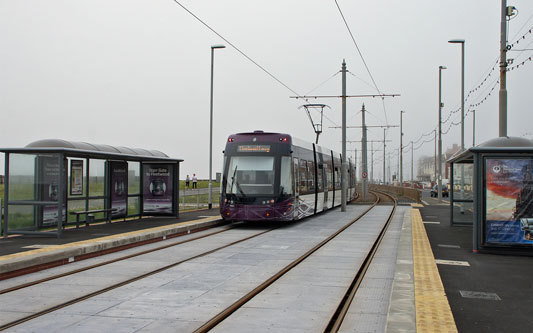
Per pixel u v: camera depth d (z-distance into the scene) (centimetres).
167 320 712
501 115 1880
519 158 1303
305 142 2411
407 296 798
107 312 754
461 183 2091
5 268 1006
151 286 940
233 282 977
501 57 1886
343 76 3184
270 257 1286
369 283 981
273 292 896
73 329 668
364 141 4750
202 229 1962
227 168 2064
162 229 1683
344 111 3161
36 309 774
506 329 672
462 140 3466
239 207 1995
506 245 1306
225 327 683
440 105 4075
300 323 702
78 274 1058
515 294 875
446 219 2438
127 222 2045
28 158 1611
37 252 1147
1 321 709
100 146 1878
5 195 1552
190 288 923
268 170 2016
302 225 2188
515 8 1892
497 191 1315
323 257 1295
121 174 2048
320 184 2702
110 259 1245
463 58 3481
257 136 2094
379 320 720
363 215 2770
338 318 719
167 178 2234
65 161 1712
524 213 1301
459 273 1065
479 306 794
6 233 1524
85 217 1862
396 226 2138
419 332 601
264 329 674
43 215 1605
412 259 1183
